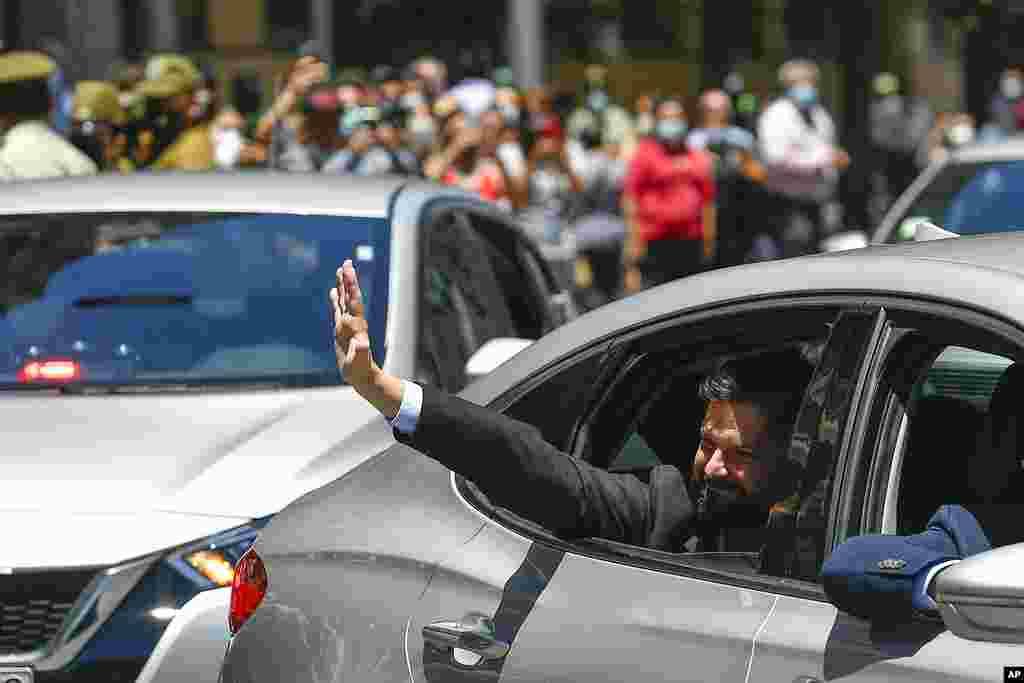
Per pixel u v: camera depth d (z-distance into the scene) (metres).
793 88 35.66
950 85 72.00
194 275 13.59
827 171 35.53
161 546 10.81
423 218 14.16
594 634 7.36
